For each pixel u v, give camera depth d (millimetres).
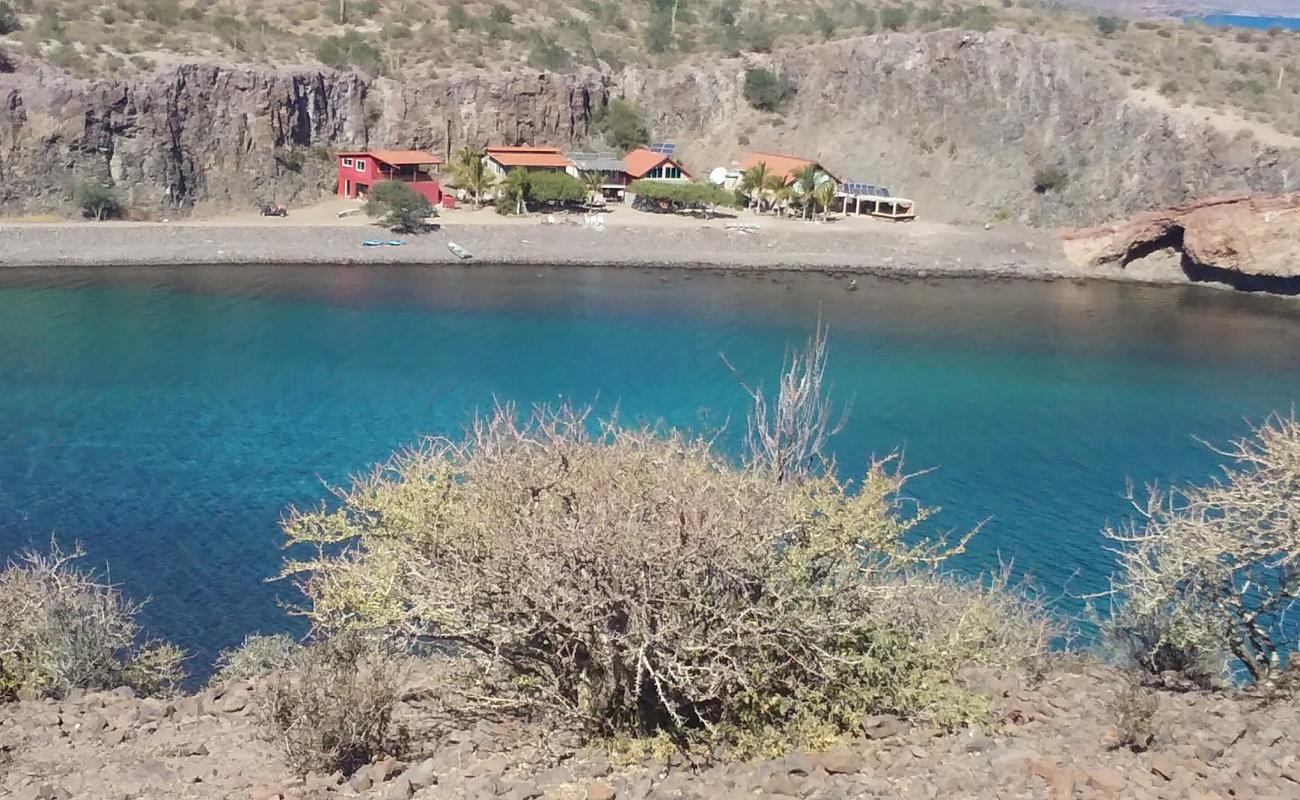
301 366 56906
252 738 11516
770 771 10102
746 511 11125
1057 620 26578
